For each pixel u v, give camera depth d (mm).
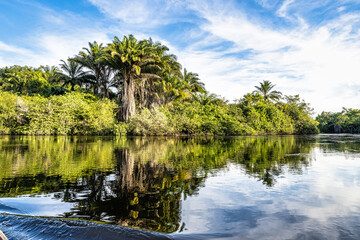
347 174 5734
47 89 38844
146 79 33219
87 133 27562
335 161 7934
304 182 4949
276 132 40219
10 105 25719
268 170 6281
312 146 14227
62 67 38688
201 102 39719
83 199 3799
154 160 8047
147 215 3121
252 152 10711
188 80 40688
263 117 39344
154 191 4270
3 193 4109
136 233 2594
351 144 16047
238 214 3158
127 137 23719
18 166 6754
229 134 35094
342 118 62250
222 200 3758
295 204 3562
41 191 4242
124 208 3375
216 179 5219
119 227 2740
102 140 18250
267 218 3012
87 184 4754
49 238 2506
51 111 25625
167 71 33938
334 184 4762
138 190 4328
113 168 6516
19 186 4586
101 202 3654
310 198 3859
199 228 2715
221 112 35344
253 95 46281
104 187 4535
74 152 10109
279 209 3346
